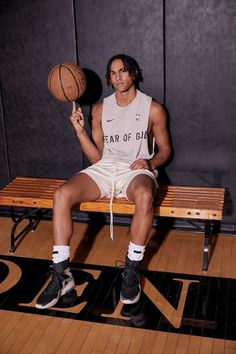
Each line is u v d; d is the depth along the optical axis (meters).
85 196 2.66
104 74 3.05
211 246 3.02
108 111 2.86
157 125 2.84
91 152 2.92
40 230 3.29
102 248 3.02
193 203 2.75
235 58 2.83
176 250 2.97
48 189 3.06
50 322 2.37
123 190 2.69
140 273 2.73
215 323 2.31
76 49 3.02
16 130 3.30
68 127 3.22
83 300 2.52
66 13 2.95
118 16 2.89
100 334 2.27
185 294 2.54
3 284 2.68
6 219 3.49
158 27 2.86
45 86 3.15
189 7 2.79
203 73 2.90
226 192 3.12
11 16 3.03
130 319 2.36
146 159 2.80
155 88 3.00
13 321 2.38
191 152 3.09
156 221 3.26
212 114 2.98
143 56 2.94
